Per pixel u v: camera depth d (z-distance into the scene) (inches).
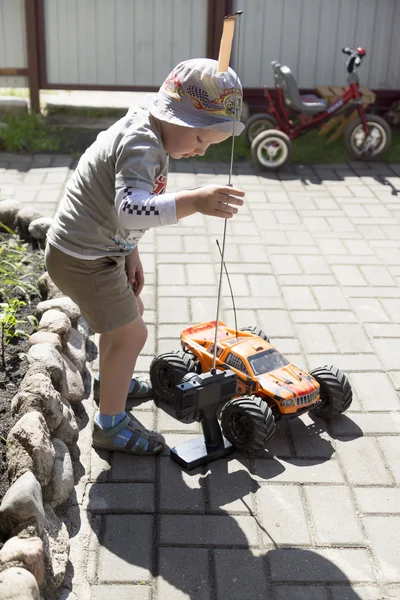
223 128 125.3
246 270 249.4
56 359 157.8
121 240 138.3
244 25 398.6
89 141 378.6
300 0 395.2
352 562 131.8
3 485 129.0
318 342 206.4
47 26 393.4
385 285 243.1
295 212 307.3
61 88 402.9
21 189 314.0
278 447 162.1
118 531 136.4
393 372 193.3
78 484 146.9
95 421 157.3
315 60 407.5
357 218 303.4
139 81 406.9
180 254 259.4
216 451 156.8
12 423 145.4
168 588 124.5
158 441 158.1
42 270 216.7
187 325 211.5
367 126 366.6
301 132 373.1
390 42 407.5
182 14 394.3
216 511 142.6
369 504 146.0
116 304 141.8
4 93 426.9
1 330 176.4
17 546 110.5
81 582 124.2
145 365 191.2
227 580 126.7
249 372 166.2
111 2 390.6
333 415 170.1
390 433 168.2
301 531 138.6
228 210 117.8
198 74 123.2
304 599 123.6
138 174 121.4
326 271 251.6
